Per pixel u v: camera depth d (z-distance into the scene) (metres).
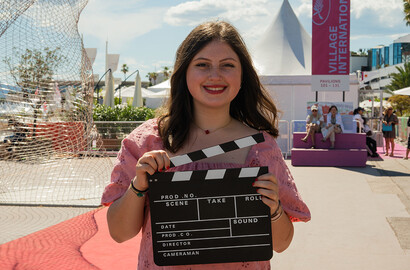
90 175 7.89
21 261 4.45
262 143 1.74
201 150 1.56
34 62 6.91
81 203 7.04
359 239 5.31
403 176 10.24
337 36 13.05
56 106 7.23
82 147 7.72
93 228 5.71
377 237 5.38
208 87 1.68
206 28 1.71
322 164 12.48
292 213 1.75
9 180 7.57
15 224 5.92
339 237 5.41
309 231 5.68
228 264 1.60
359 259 4.62
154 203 1.53
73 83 7.30
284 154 15.00
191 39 1.71
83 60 7.29
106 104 20.22
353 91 17.23
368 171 11.27
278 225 1.64
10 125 7.07
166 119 1.77
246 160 1.69
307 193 8.23
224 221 1.53
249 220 1.53
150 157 1.52
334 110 12.66
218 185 1.53
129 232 1.64
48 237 5.31
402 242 5.16
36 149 7.29
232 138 1.75
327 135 12.60
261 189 1.51
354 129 12.91
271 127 1.93
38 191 7.59
